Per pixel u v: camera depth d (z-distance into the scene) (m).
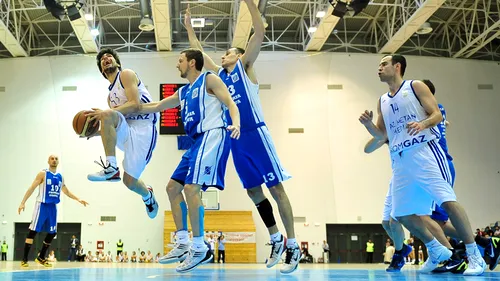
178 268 3.51
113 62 4.30
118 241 21.33
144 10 19.31
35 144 21.98
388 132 4.41
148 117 4.35
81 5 16.45
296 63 23.02
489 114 23.19
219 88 3.64
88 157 21.95
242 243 20.66
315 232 21.67
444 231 5.22
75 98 22.36
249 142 4.22
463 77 23.42
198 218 3.51
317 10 20.28
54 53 23.88
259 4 18.36
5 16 20.75
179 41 23.38
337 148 22.39
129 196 21.70
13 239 21.33
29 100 22.36
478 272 3.85
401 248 5.38
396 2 20.88
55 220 8.45
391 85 4.43
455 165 22.61
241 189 21.70
